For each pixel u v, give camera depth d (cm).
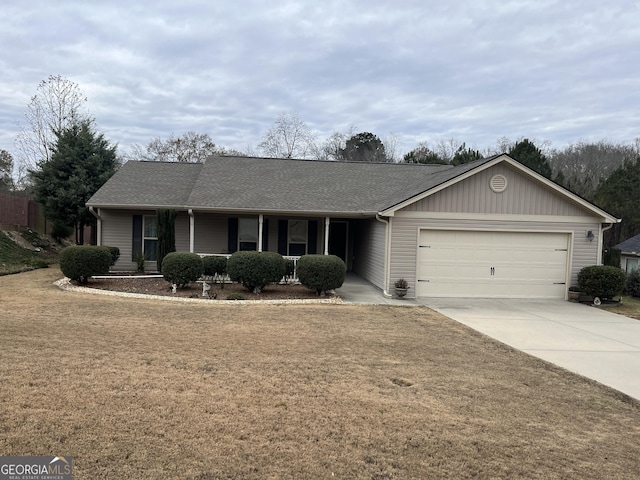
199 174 1761
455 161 3241
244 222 1723
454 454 397
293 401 493
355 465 371
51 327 761
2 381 504
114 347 662
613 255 1672
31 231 2195
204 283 1205
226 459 369
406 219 1304
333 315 989
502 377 618
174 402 473
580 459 401
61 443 380
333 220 1869
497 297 1342
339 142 4781
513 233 1338
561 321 1038
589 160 4244
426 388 557
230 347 695
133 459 361
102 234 1630
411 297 1312
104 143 2227
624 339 875
